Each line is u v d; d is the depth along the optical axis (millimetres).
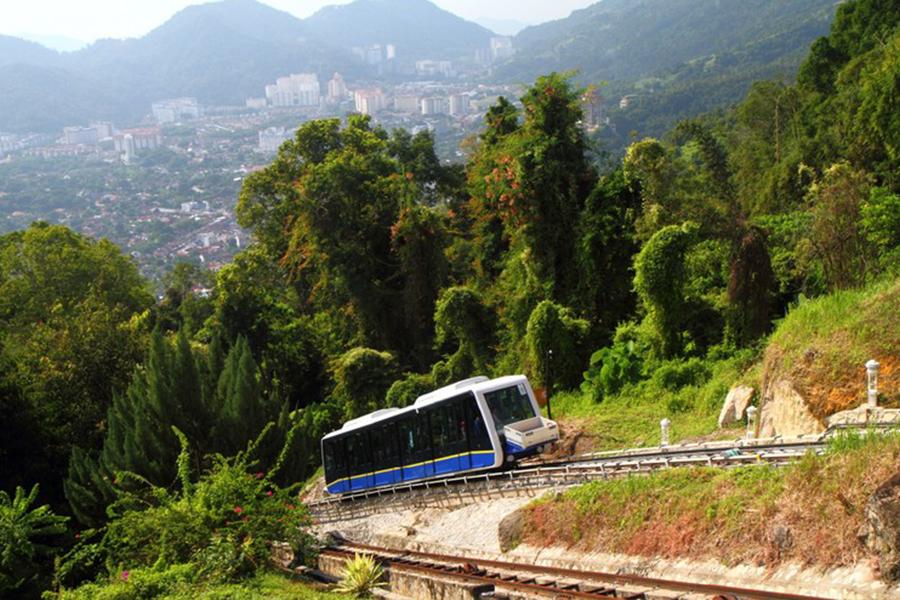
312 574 20438
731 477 13711
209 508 20438
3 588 21047
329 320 56000
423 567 17406
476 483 22328
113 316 47938
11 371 38375
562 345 33000
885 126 32812
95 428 41656
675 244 29625
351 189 50219
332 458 30062
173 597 15875
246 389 32969
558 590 13258
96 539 28844
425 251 47906
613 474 17969
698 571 12617
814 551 11328
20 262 62062
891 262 25688
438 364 41875
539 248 37938
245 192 63438
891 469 11086
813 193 33125
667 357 29891
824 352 19328
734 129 75688
